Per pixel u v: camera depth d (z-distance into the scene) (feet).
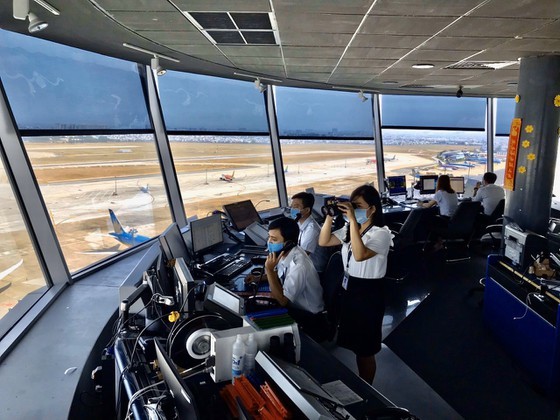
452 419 8.20
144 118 14.23
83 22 8.96
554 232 12.60
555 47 12.24
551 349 8.81
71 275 9.91
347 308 8.15
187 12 8.62
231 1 7.97
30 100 9.24
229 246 12.99
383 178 24.88
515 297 10.31
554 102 13.56
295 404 4.05
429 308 13.69
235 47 12.00
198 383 5.08
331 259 9.34
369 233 8.11
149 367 5.35
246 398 4.42
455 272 17.46
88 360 6.62
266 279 9.68
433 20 9.37
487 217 20.17
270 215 18.02
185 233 13.84
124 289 7.14
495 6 8.38
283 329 5.33
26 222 8.82
